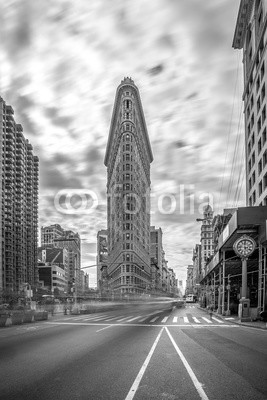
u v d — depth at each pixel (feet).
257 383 25.17
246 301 88.94
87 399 21.54
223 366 31.19
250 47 218.59
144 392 22.98
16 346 45.03
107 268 591.78
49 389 23.88
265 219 89.97
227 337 54.70
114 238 522.06
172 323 88.74
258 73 195.93
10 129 520.01
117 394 22.57
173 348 42.73
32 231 613.11
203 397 21.75
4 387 24.47
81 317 123.34
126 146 480.23
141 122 560.61
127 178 471.21
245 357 35.78
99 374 28.30
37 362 33.47
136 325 82.17
